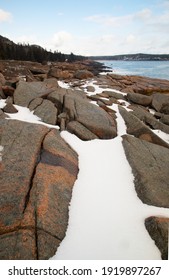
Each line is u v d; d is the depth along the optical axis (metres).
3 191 6.45
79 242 5.91
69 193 7.36
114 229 6.37
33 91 14.61
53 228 5.95
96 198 7.45
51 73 29.75
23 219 5.79
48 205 6.38
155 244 5.96
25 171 7.19
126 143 10.50
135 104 19.16
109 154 9.95
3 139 8.52
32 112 12.84
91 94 19.23
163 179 8.57
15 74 29.12
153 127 14.67
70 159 8.84
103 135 11.49
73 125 11.39
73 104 13.05
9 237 5.41
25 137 8.78
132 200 7.51
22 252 5.20
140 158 9.52
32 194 6.48
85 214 6.77
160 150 10.50
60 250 5.62
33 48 87.44
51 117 12.20
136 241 6.04
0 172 7.06
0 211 5.93
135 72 69.81
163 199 7.56
